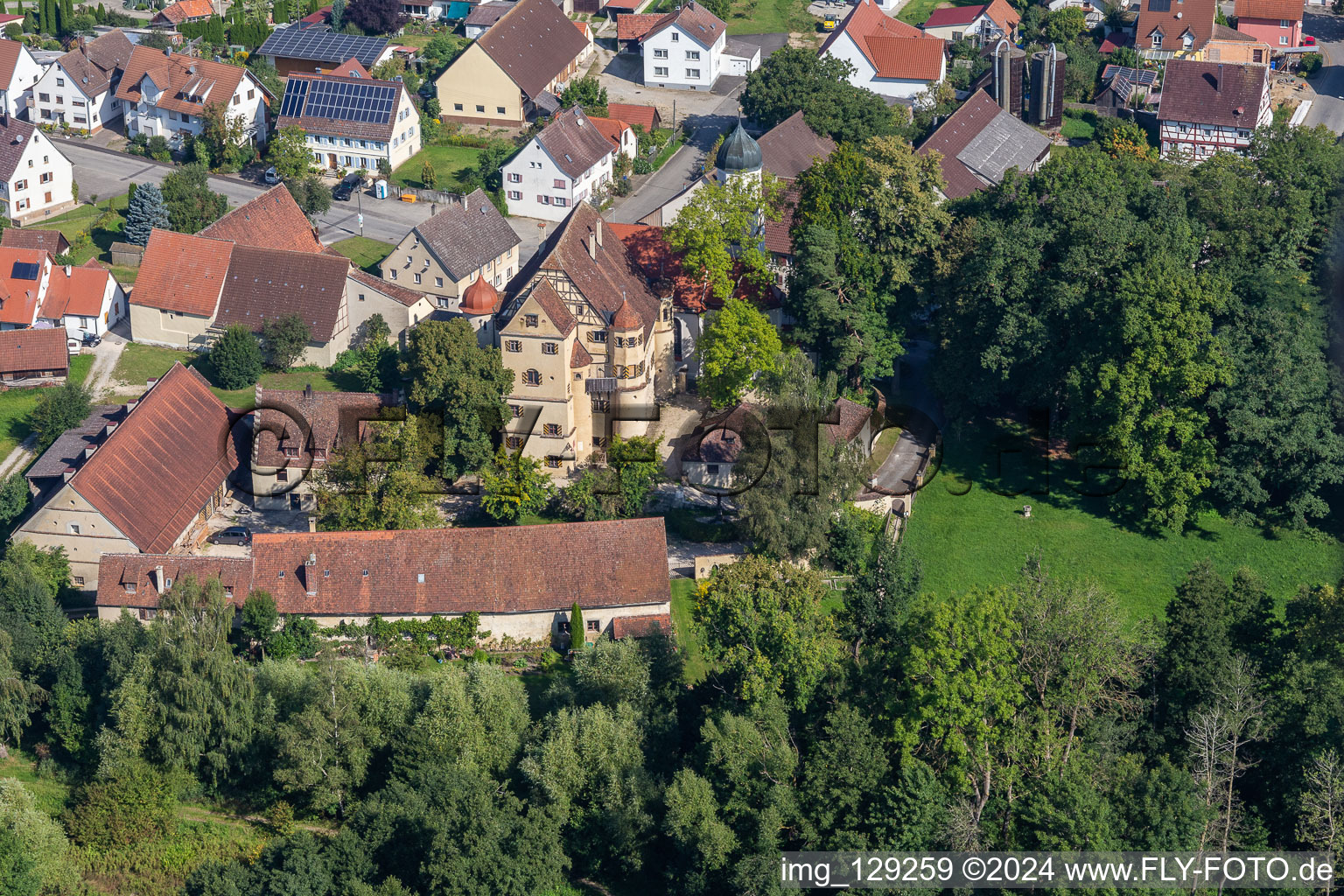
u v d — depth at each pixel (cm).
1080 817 9419
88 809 10225
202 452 13925
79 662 11231
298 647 12044
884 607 11562
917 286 15688
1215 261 15575
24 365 15738
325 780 10406
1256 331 14550
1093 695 10400
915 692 10138
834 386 14025
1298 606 11425
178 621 10944
